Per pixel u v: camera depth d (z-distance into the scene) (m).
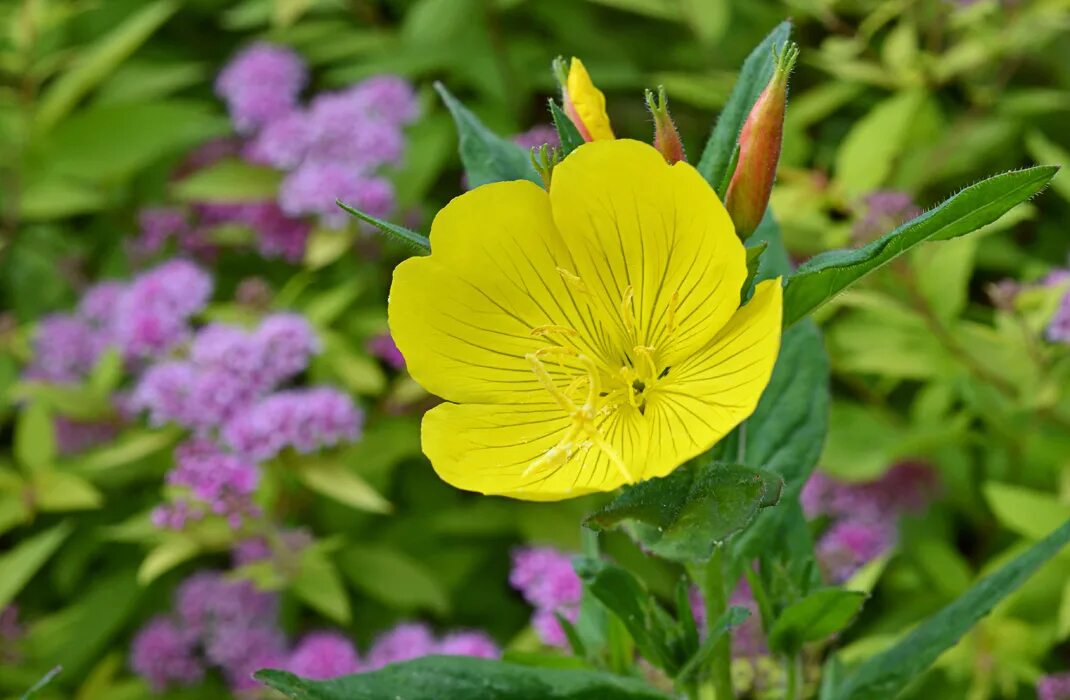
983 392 0.57
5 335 0.70
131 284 0.69
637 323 0.40
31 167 0.71
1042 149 0.62
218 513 0.55
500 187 0.39
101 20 0.84
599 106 0.40
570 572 0.53
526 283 0.40
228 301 0.73
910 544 0.60
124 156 0.71
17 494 0.59
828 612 0.41
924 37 0.78
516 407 0.40
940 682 0.55
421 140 0.72
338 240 0.65
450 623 0.66
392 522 0.65
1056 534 0.42
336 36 0.79
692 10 0.71
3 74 0.79
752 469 0.38
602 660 0.45
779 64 0.39
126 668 0.66
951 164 0.68
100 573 0.67
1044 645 0.53
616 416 0.40
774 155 0.39
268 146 0.66
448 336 0.40
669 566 0.60
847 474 0.55
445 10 0.72
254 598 0.59
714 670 0.42
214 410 0.57
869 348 0.61
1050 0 0.66
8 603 0.63
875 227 0.56
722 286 0.39
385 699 0.40
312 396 0.56
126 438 0.62
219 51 0.87
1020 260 0.68
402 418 0.65
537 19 0.82
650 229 0.39
